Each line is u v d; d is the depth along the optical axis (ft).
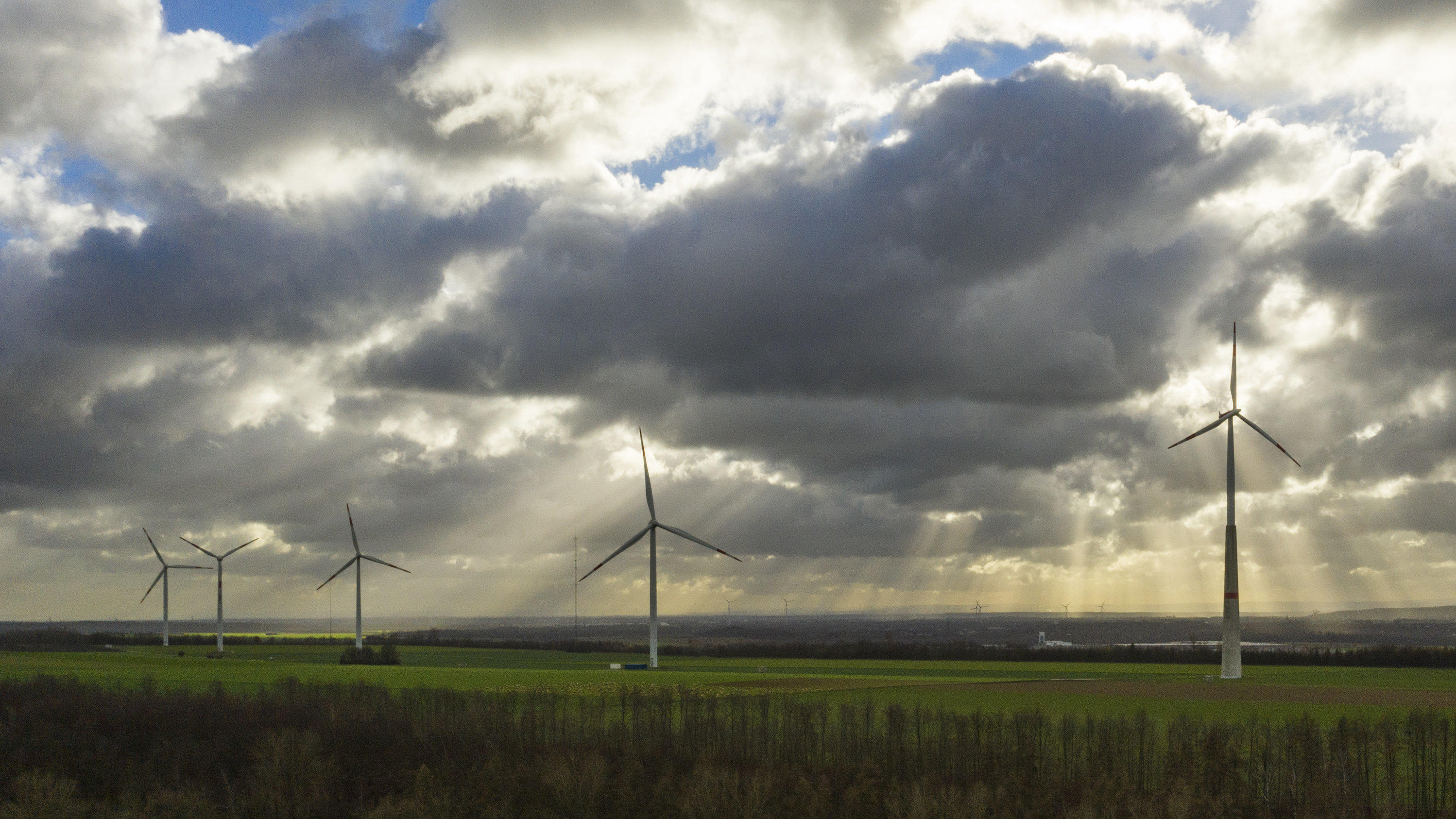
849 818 172.55
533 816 177.88
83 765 209.05
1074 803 173.27
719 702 279.08
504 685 336.08
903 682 366.63
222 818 182.50
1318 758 184.14
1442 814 160.86
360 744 220.64
